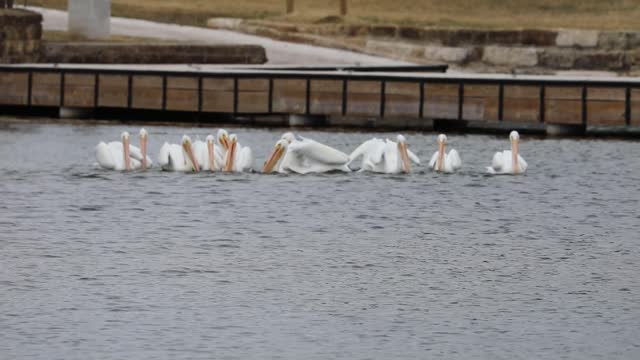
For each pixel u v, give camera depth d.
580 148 89.31
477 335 44.53
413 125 101.81
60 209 65.06
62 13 148.00
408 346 43.41
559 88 94.44
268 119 104.94
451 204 67.94
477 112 96.38
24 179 74.06
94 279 50.59
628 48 148.62
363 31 152.62
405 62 134.62
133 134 95.94
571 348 43.31
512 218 64.50
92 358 41.78
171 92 101.44
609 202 69.19
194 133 96.94
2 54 113.50
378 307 47.56
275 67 111.44
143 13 160.62
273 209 65.75
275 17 162.00
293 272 52.38
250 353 42.53
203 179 74.19
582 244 58.44
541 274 52.56
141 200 67.69
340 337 44.16
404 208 66.69
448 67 137.12
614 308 47.69
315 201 68.00
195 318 45.84
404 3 174.88
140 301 47.72
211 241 57.91
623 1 175.38
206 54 125.44
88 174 75.69
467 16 170.12
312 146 76.25
